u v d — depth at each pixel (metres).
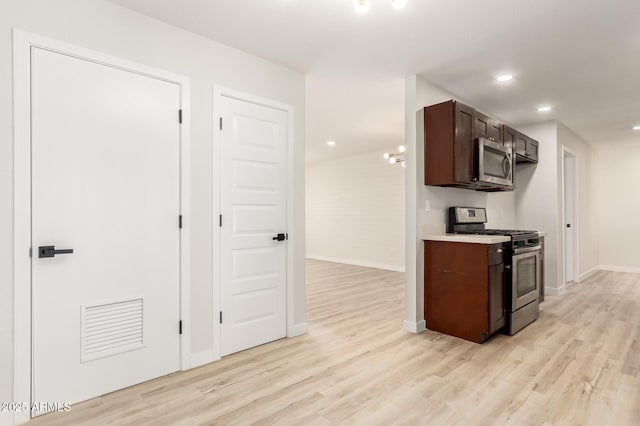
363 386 2.07
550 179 4.50
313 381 2.14
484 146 3.17
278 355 2.54
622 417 1.75
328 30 2.33
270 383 2.12
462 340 2.84
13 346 1.70
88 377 1.93
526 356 2.51
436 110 3.05
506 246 3.00
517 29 2.29
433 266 3.08
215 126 2.48
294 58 2.76
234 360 2.46
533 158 4.42
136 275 2.11
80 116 1.92
